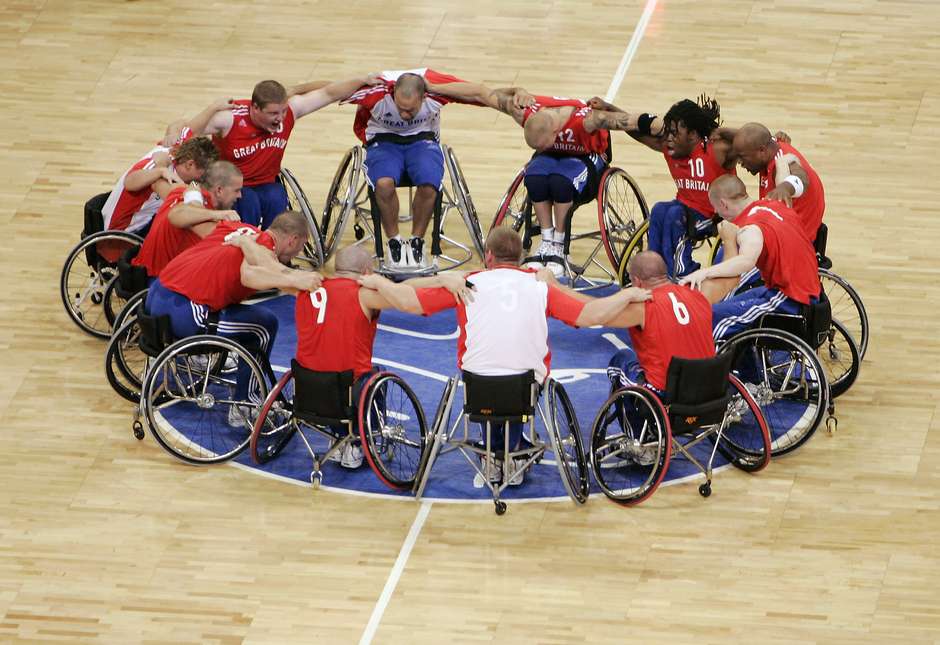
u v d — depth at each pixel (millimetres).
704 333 28391
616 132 42625
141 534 28375
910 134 42062
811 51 46375
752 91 44219
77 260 37312
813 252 30844
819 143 41594
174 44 47312
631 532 28406
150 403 29469
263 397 30172
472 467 30000
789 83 44625
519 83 44625
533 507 29078
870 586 27000
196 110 43750
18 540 28188
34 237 38219
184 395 30250
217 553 27891
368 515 28891
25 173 40750
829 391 30812
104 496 29422
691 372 27719
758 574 27328
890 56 46094
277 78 45188
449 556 27781
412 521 28703
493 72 45281
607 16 48656
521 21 48344
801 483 29688
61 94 44594
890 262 36719
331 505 29172
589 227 39125
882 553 27828
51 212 39219
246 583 27156
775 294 30812
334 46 47000
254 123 34750
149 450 30781
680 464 30344
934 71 45250
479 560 27703
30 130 42750
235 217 31016
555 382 28547
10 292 36094
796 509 28984
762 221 30516
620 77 44938
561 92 44156
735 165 34125
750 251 29625
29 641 25812
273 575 27344
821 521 28641
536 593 26875
